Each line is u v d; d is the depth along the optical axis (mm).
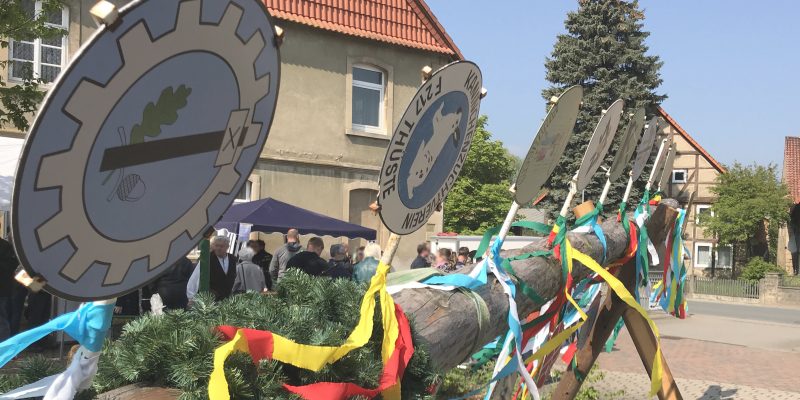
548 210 28359
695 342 14039
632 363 10641
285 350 1849
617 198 26172
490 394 3871
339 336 2066
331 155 15445
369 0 15984
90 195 1280
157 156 1404
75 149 1218
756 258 34375
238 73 1535
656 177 5582
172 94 1396
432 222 17141
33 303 8188
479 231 43031
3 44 8836
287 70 14914
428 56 16750
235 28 1477
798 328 18297
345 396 1952
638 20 31016
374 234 11781
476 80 2662
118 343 1915
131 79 1284
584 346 5215
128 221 1384
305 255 8344
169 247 1511
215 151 1558
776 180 37281
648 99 29859
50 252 1231
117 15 1204
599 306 5266
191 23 1362
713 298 31547
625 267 5133
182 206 1515
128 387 1775
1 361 1514
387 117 16234
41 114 1138
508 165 47438
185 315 2008
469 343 2828
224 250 7609
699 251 39594
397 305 2369
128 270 1417
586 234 4512
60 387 1508
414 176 2463
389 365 2174
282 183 14875
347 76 15648
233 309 2082
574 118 3424
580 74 29828
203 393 1706
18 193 1139
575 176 3875
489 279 3201
